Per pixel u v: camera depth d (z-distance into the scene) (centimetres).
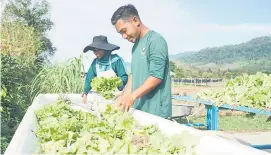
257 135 927
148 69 325
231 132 981
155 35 318
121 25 327
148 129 257
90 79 538
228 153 191
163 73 309
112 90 461
